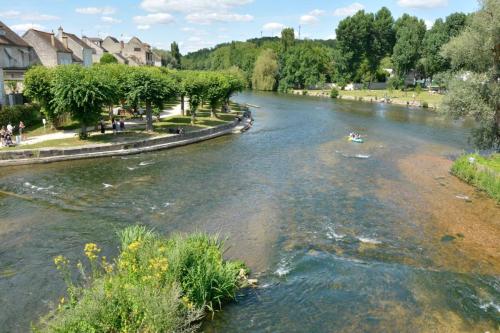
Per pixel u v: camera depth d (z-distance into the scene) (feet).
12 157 116.98
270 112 267.39
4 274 56.75
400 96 358.02
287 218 80.07
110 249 64.80
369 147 153.48
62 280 55.16
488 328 47.34
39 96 145.38
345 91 412.57
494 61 114.73
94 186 98.37
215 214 81.35
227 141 162.91
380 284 56.24
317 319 48.42
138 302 39.55
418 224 78.13
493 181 94.68
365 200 91.20
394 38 431.84
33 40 245.65
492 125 117.29
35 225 74.38
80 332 37.47
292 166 121.80
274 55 464.65
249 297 52.42
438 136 179.63
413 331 46.60
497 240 71.72
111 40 443.32
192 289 46.50
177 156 132.98
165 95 159.33
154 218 78.79
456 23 347.15
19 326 45.47
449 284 56.70
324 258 63.31
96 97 134.21
